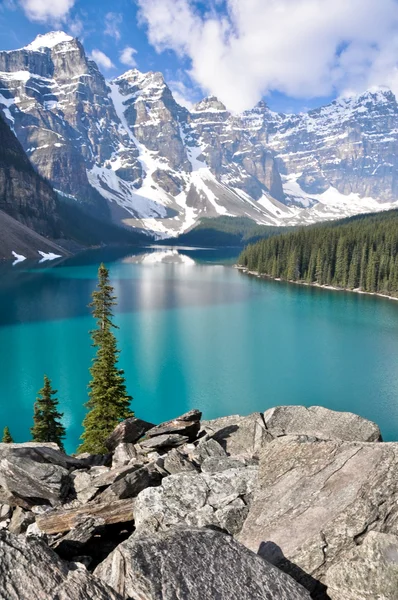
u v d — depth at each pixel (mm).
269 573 6715
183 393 61344
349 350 83812
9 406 55188
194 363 74375
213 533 7395
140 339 88875
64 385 62625
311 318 113188
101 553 9539
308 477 9922
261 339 90750
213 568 6590
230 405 57594
